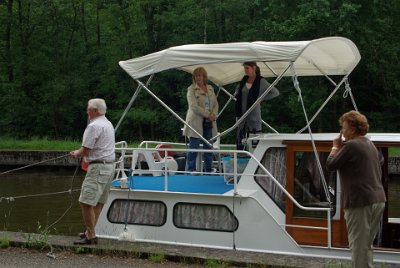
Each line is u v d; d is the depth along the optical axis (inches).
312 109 1316.4
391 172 877.8
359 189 237.1
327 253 318.3
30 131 1728.6
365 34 1298.0
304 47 329.7
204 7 1628.9
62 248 321.1
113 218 365.7
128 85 1643.7
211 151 342.6
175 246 330.6
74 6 1763.0
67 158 1139.9
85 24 1850.4
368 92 1497.3
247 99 383.6
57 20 1774.1
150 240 351.9
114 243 334.3
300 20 1250.6
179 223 349.1
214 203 340.5
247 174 341.4
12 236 343.9
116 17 1689.2
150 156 409.4
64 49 1770.4
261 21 1510.8
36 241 325.4
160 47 1708.9
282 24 1299.2
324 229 324.5
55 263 295.4
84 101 1721.2
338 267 284.5
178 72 1569.9
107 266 290.7
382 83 1467.8
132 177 381.4
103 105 316.5
